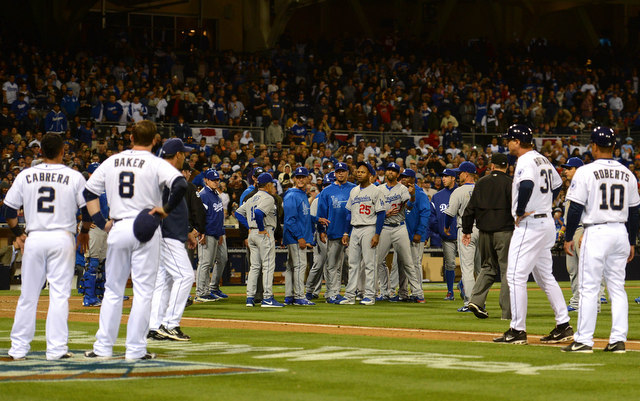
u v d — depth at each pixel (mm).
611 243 24641
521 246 27047
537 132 102875
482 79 112938
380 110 97188
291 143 84688
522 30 142000
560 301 27344
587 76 120250
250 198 43438
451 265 48469
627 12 144625
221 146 80312
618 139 102375
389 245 45469
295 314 38188
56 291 23094
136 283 22859
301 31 135000
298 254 43312
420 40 128250
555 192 28422
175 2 109750
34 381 19234
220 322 34406
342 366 21688
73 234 23641
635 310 42062
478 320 35250
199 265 46188
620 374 20484
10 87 81188
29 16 103938
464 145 93000
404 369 21188
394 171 44750
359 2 132375
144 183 22906
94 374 20281
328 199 45062
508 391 18125
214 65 98750
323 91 98188
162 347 25922
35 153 71938
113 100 82000
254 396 17484
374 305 43969
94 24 103250
